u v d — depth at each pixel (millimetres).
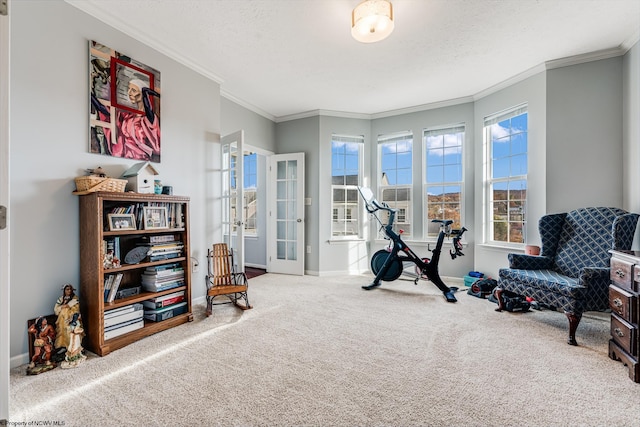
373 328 2449
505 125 3730
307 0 2141
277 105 4453
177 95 2916
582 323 2541
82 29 2154
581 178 2992
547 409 1420
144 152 2596
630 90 2725
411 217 4605
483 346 2105
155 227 2420
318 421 1342
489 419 1352
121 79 2410
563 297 2197
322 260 4676
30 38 1885
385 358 1933
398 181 4742
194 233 3117
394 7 2211
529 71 3287
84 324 2082
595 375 1721
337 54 2941
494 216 3900
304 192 4727
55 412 1405
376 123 4855
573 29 2523
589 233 2625
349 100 4258
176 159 2908
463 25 2455
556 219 2871
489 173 3959
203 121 3225
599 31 2557
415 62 3119
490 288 3410
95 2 2156
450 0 2137
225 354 1994
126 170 2455
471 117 4133
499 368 1804
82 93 2158
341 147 4863
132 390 1584
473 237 4125
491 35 2609
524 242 3467
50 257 1981
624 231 2191
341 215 4852
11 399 1506
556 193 3096
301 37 2631
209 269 3104
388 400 1493
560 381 1659
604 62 2898
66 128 2066
